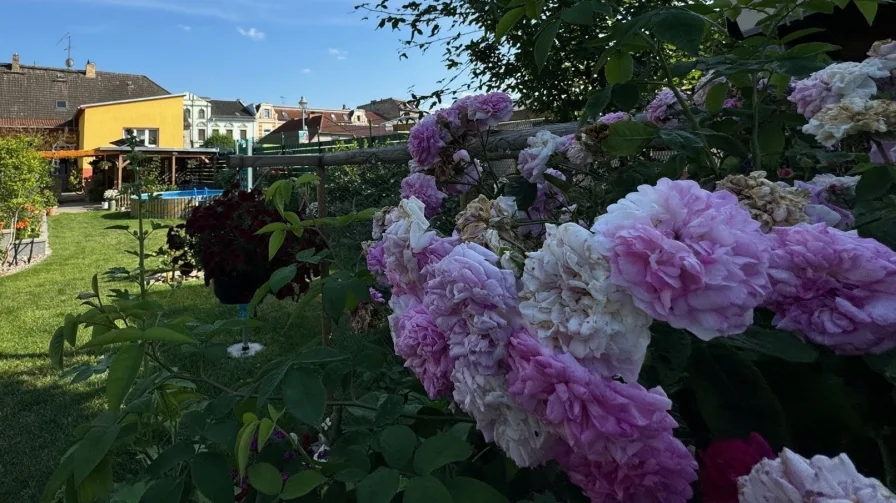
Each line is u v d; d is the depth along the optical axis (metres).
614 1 1.09
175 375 0.98
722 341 0.60
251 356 3.26
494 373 0.60
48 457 2.20
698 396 0.58
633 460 0.51
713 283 0.46
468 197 1.60
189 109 34.31
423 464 0.63
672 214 0.52
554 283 0.54
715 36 1.80
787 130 1.22
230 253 2.20
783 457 0.43
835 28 2.49
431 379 0.70
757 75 1.04
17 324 4.18
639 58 1.73
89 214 13.77
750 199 0.75
